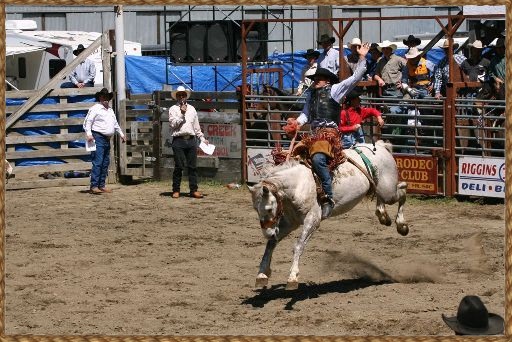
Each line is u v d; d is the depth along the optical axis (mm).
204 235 14383
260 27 21797
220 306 9953
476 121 17109
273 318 9383
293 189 9664
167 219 15898
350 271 11656
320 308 9750
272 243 9781
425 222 15078
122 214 16516
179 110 18031
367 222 15227
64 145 20453
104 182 19250
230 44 21641
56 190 19734
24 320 9469
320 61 19406
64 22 29625
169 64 22656
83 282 11266
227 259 12578
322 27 22156
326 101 10406
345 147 11641
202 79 25531
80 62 20688
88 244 13773
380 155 11234
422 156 17422
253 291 10656
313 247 13258
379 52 19094
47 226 15344
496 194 16500
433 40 18359
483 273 11344
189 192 19016
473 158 16781
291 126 10500
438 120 17594
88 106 20719
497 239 13500
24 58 25672
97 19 29406
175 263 12375
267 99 19375
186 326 9141
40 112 20375
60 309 9945
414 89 18219
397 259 12258
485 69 18484
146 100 20734
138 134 20859
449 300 9992
